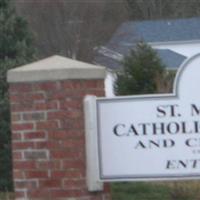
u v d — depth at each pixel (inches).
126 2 3516.2
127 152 545.3
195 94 540.1
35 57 920.3
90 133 540.7
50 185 550.0
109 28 2760.8
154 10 3659.0
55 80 547.2
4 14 908.6
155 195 742.5
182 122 541.0
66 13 2704.2
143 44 1206.9
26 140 552.4
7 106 820.6
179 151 541.6
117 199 730.8
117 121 545.3
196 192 741.3
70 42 2689.5
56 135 548.4
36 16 2677.2
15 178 555.2
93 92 550.6
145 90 1103.0
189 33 3171.8
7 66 854.5
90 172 541.6
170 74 1128.2
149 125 543.8
